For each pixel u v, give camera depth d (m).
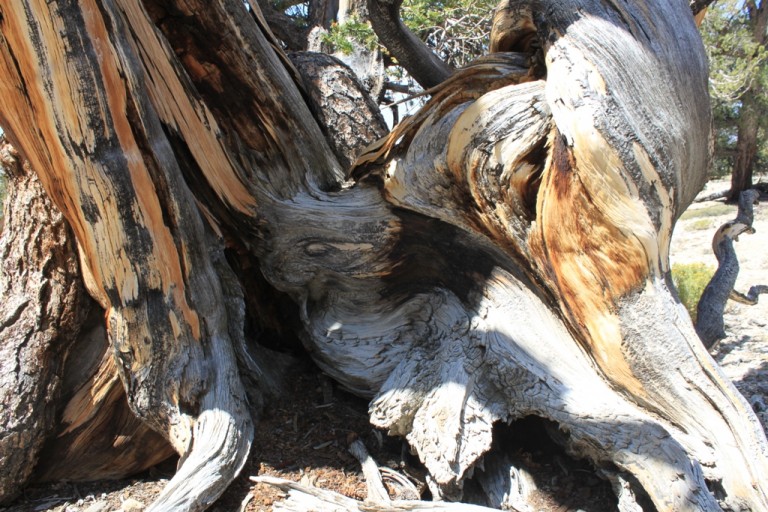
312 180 4.18
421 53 4.66
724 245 5.10
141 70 3.19
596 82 2.81
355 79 5.13
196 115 3.70
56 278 3.65
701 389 2.87
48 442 3.64
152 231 3.23
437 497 3.08
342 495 3.04
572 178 2.87
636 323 2.92
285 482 3.12
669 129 2.87
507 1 3.35
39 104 2.92
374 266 3.88
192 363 3.39
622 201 2.79
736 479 2.75
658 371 2.92
